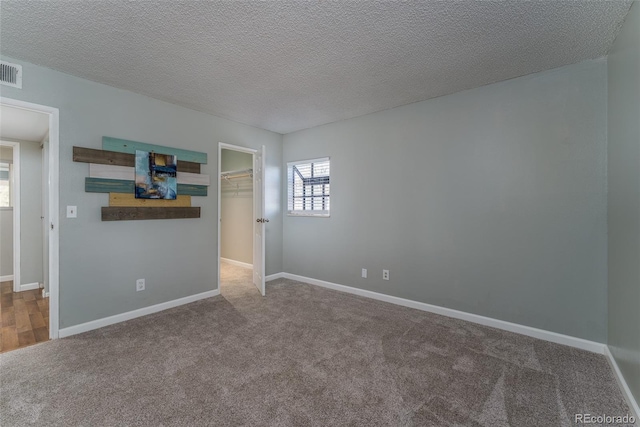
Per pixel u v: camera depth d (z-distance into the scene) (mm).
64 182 2447
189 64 2285
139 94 2875
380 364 2029
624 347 1748
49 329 2459
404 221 3199
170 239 3139
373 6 1611
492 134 2637
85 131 2549
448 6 1612
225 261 5727
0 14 1671
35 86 2291
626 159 1752
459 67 2326
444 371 1943
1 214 4145
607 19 1727
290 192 4398
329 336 2457
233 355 2146
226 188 5703
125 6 1611
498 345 2297
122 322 2744
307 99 3018
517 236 2523
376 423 1487
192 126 3318
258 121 3773
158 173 2990
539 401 1649
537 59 2193
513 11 1656
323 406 1610
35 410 1567
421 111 3066
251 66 2318
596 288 2189
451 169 2873
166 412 1560
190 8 1626
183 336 2453
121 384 1797
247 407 1602
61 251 2434
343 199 3730
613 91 1987
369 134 3477
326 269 3938
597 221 2186
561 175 2324
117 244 2752
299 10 1645
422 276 3076
